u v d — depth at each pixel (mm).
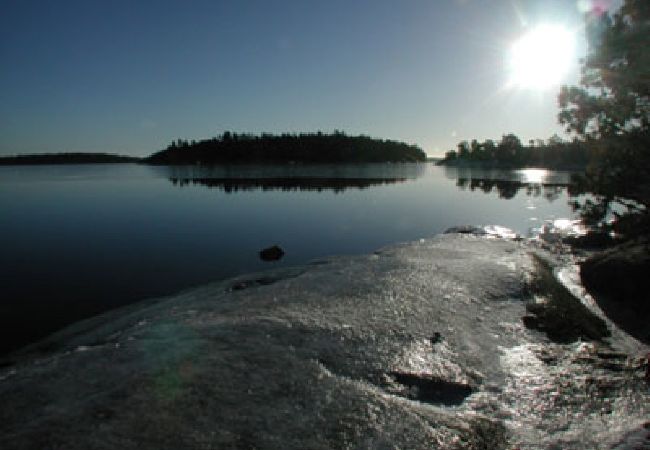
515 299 10711
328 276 11945
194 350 6582
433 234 33250
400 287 10570
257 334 7367
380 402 5531
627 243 14266
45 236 32156
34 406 4922
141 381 5480
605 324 10711
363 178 114375
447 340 7898
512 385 6699
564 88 13102
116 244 29359
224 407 5027
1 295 18281
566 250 20469
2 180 107188
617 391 6543
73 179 111875
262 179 108500
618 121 11836
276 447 4438
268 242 30312
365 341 7457
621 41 11805
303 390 5617
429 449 4754
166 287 19531
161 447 4219
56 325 14844
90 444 4156
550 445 5180
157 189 77062
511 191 70562
